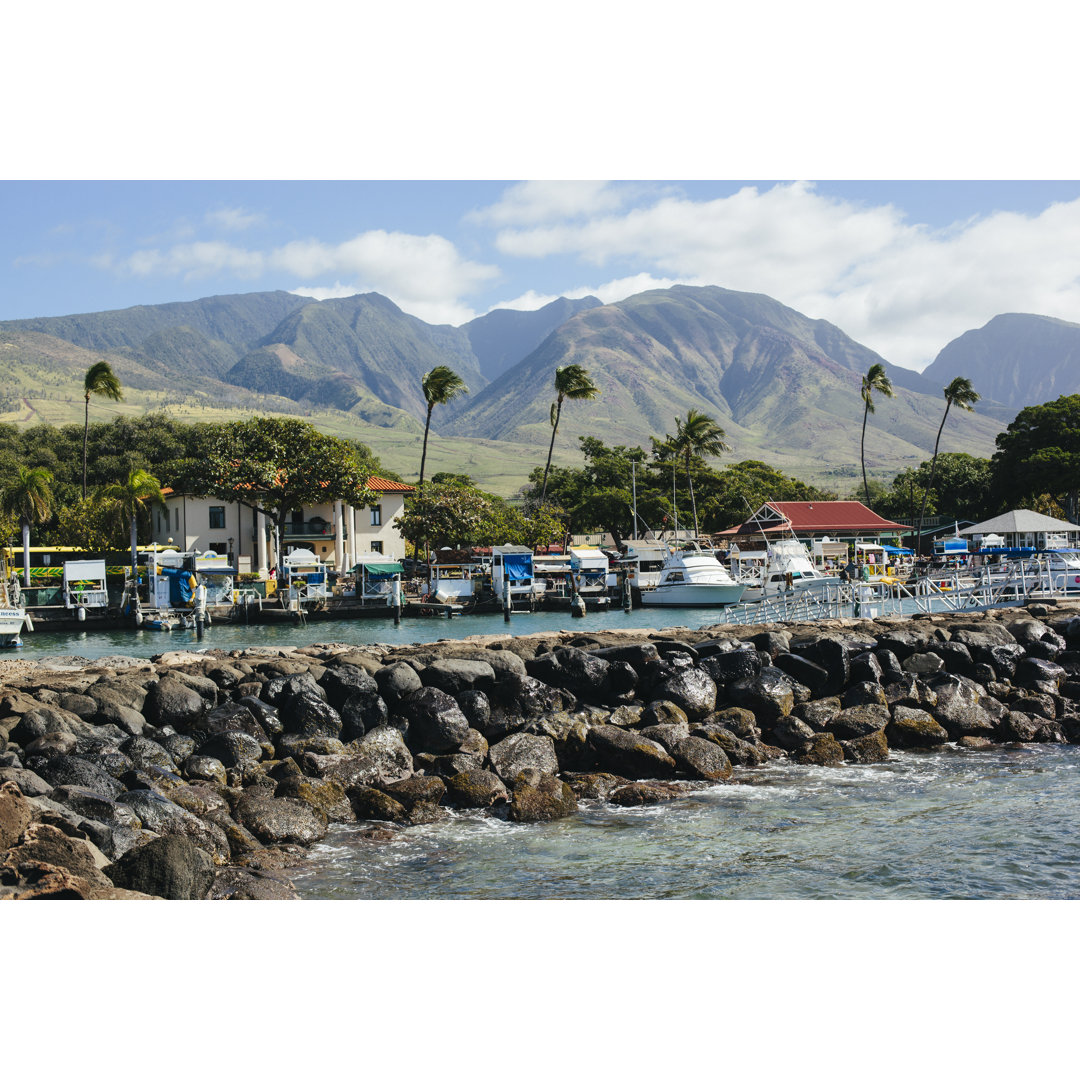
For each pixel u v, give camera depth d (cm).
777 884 1173
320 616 6138
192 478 6869
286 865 1233
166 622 5741
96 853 1024
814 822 1428
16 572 6700
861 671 2069
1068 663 2333
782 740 1866
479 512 8038
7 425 11094
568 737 1716
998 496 10169
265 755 1605
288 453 6956
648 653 1964
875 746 1830
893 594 4366
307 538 8400
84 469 8281
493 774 1535
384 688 1753
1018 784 1644
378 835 1353
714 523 11644
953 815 1462
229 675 1834
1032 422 10000
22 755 1427
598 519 11325
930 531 10350
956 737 1967
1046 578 4453
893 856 1277
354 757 1574
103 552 7662
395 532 8812
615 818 1448
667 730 1716
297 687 1714
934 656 2198
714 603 6347
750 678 1972
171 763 1517
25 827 1024
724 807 1506
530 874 1211
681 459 11806
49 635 5578
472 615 6334
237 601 6156
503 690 1792
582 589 7000
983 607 3900
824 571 7106
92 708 1622
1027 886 1164
